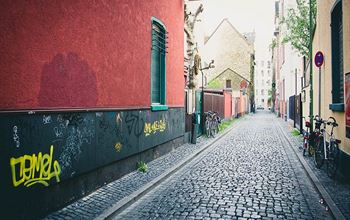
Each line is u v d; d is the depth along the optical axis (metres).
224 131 20.03
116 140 7.36
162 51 10.89
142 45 8.87
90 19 6.23
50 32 5.13
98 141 6.58
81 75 5.97
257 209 5.64
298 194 6.59
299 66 21.14
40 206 4.99
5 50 4.29
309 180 7.77
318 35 11.81
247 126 25.20
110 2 6.99
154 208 5.73
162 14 10.60
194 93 15.13
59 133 5.36
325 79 10.40
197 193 6.63
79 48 5.89
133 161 8.43
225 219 5.16
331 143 7.71
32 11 4.75
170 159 10.12
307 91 15.87
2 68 4.25
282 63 38.28
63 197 5.55
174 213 5.45
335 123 8.05
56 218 5.03
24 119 4.61
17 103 4.49
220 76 56.66
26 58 4.64
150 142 9.52
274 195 6.50
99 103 6.61
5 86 4.30
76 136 5.83
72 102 5.71
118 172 7.58
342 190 6.53
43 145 4.99
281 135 18.16
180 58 12.95
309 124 10.96
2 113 4.22
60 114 5.38
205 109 19.06
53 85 5.21
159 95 10.89
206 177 8.04
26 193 4.69
